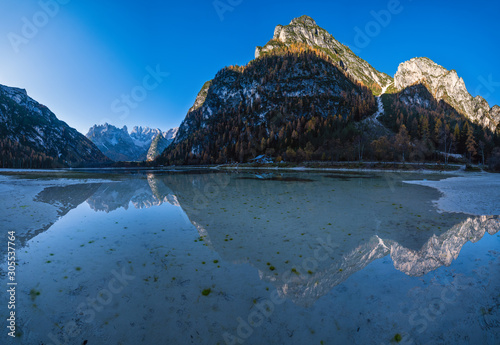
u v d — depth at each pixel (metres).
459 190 18.77
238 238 7.65
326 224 9.16
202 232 8.30
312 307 4.04
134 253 6.44
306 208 12.20
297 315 3.83
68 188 22.12
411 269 5.43
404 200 14.38
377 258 6.04
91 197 16.36
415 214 10.72
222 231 8.41
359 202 13.83
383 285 4.71
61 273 5.24
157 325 3.60
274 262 5.85
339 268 5.50
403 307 3.99
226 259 6.04
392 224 9.12
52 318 3.72
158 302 4.16
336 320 3.71
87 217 10.53
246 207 12.57
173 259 6.05
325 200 14.62
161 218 10.31
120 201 14.69
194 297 4.33
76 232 8.34
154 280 4.95
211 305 4.09
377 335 3.39
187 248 6.81
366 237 7.63
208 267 5.57
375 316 3.78
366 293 4.44
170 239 7.60
